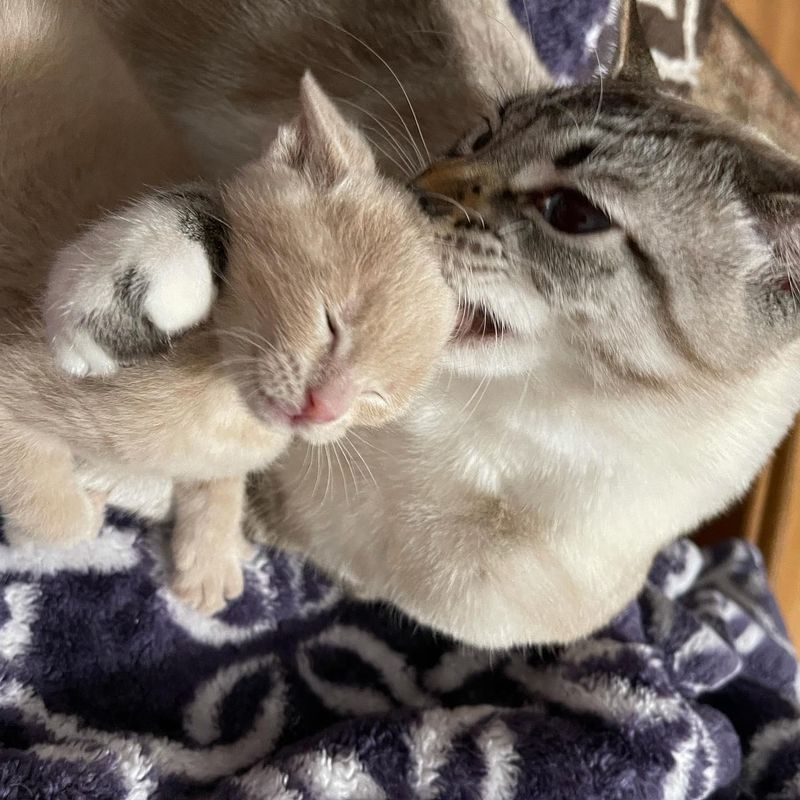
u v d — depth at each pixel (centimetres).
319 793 26
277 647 30
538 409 26
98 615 28
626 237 23
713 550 39
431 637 32
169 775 26
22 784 24
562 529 27
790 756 32
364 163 21
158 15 31
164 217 19
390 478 28
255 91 31
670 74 42
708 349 23
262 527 30
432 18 32
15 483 24
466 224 24
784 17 46
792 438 39
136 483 27
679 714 29
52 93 23
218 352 20
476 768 27
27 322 21
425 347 21
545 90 28
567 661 31
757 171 22
